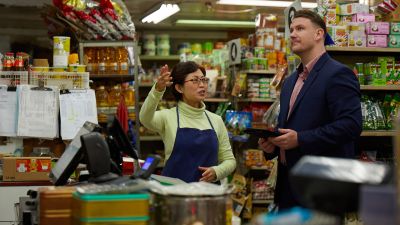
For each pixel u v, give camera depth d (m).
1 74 4.27
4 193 3.69
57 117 4.17
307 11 3.09
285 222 1.13
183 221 1.65
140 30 10.52
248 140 6.66
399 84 4.57
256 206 6.82
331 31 4.40
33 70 4.34
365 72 4.57
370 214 1.10
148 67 10.19
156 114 3.43
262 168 6.74
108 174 2.04
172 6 7.90
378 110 4.52
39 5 7.33
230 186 1.80
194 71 3.44
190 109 3.43
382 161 4.59
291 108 3.11
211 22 9.90
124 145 2.33
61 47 4.52
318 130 2.88
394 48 4.48
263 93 6.90
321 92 2.95
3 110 4.08
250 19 9.97
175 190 1.70
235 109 7.27
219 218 1.69
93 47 6.05
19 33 8.60
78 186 1.89
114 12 5.88
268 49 7.09
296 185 1.22
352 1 5.51
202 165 3.33
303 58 3.11
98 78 6.28
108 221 1.62
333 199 1.19
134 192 1.72
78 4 5.75
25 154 4.23
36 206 2.28
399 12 4.72
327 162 1.25
